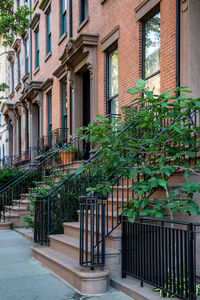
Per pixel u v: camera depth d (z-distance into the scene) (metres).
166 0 7.65
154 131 5.93
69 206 7.64
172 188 5.03
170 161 5.53
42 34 17.42
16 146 23.42
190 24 6.84
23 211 11.06
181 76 7.02
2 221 11.02
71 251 5.97
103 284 4.77
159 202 4.70
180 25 7.14
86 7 12.47
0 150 28.67
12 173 13.41
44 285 5.16
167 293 4.24
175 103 4.62
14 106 22.52
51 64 15.96
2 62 27.11
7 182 12.60
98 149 5.45
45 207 7.45
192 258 3.82
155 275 4.55
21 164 19.75
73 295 4.70
